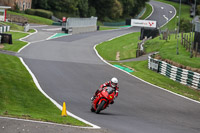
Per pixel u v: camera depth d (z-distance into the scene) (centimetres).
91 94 5591
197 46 9656
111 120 3678
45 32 17912
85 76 7281
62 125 2992
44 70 7512
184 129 3522
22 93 5019
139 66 9550
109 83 4150
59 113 3997
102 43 15988
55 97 5125
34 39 14438
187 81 7544
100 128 3066
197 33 9900
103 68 8650
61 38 16162
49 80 6462
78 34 19175
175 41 13000
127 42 16962
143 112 4544
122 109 4644
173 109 4966
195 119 4381
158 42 13425
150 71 8894
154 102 5378
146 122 3769
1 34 11681
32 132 2606
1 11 19212
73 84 6316
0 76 5819
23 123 2862
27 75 6625
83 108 4462
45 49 11681
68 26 18675
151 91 6328
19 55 9575
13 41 12631
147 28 17762
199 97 6662
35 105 4400
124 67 9181
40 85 5928
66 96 5266
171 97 5953
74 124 3141
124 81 7112
